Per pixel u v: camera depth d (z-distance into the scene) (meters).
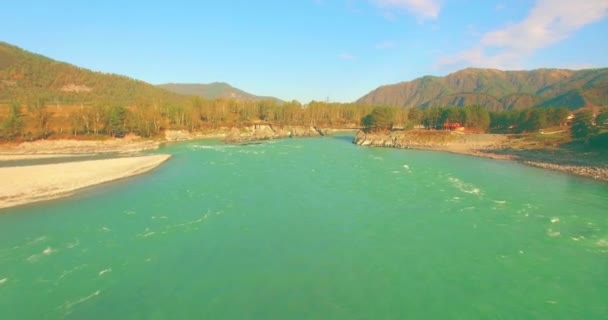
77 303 20.94
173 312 20.14
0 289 22.28
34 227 33.22
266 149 97.88
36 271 24.64
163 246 28.88
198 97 167.12
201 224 33.97
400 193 45.50
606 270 24.77
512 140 109.06
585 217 36.06
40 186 46.75
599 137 83.44
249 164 69.00
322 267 25.45
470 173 61.47
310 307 20.62
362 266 25.56
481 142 111.88
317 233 31.78
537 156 83.00
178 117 134.50
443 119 145.50
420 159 80.25
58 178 51.09
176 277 24.00
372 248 28.61
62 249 28.27
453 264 25.75
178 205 40.12
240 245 29.16
